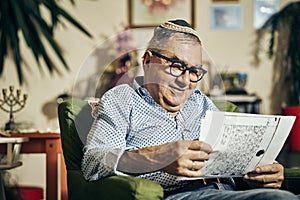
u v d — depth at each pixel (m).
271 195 1.54
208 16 4.23
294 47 4.09
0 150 2.79
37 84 4.19
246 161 1.82
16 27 3.87
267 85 4.20
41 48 4.00
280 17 4.14
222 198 1.63
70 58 4.20
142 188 1.59
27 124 4.17
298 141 3.74
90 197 1.79
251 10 4.22
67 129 2.07
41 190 3.91
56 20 4.12
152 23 4.22
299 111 3.74
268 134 1.80
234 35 4.23
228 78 4.11
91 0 4.24
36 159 4.11
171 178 1.85
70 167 2.03
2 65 4.00
